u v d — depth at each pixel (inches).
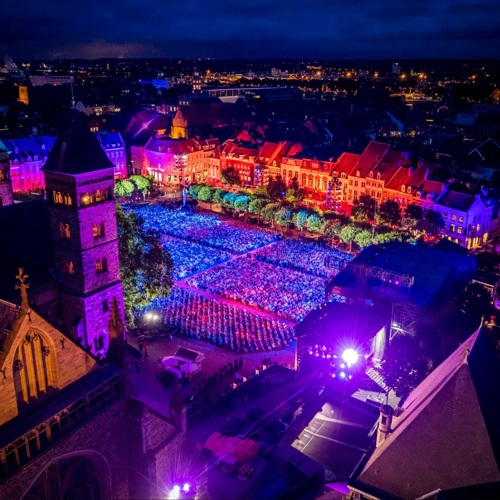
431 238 5506.9
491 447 1398.9
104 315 3058.6
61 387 1462.8
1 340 1384.1
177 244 5777.6
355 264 3567.9
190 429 2469.2
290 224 6486.2
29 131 7859.3
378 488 1504.7
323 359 3041.3
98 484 1631.4
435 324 3034.0
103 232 2960.1
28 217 2945.4
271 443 2279.8
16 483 1363.2
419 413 1477.6
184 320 3932.1
